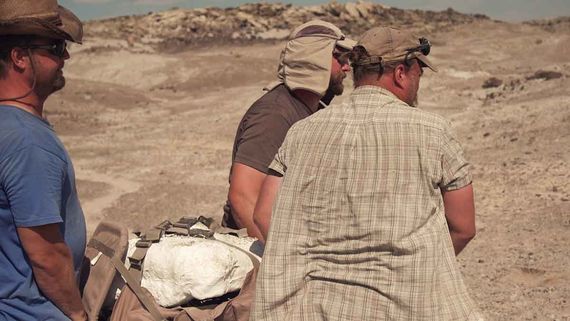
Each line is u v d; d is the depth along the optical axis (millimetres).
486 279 7762
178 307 3172
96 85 42906
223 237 3436
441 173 2498
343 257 2494
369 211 2471
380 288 2430
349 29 77500
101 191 17547
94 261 3271
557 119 18016
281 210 2611
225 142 24609
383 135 2541
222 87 46375
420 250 2414
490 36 70750
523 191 12047
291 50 3664
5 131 2475
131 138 26781
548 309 6719
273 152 3576
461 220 2545
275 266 2562
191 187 17125
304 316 2510
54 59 2627
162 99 41250
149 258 3225
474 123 20375
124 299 3131
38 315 2594
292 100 3672
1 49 2539
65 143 26031
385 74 2688
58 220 2514
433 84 35688
